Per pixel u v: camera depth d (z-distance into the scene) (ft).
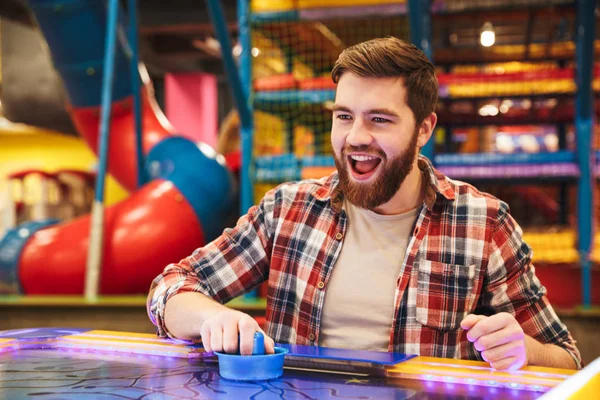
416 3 11.94
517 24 16.20
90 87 17.39
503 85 13.69
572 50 15.01
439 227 4.56
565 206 16.63
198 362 3.38
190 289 4.31
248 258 4.94
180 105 30.17
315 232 4.78
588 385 2.17
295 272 4.77
